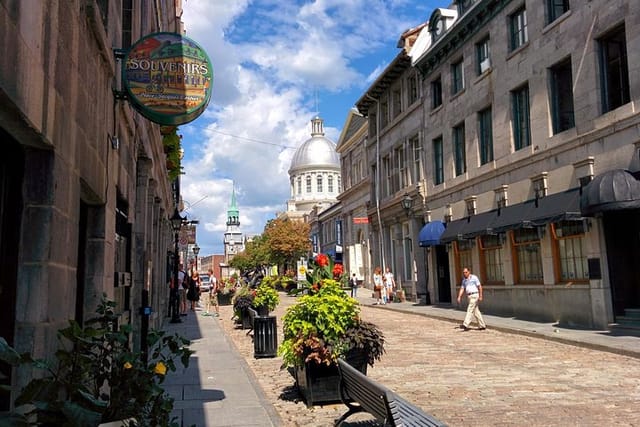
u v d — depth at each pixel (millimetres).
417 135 28453
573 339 13242
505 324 17141
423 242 25031
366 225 41375
